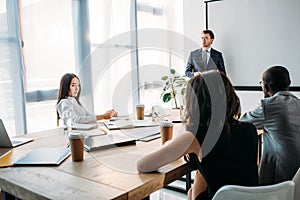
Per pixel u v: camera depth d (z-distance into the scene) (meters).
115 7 3.88
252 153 1.28
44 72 3.19
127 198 1.01
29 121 3.11
